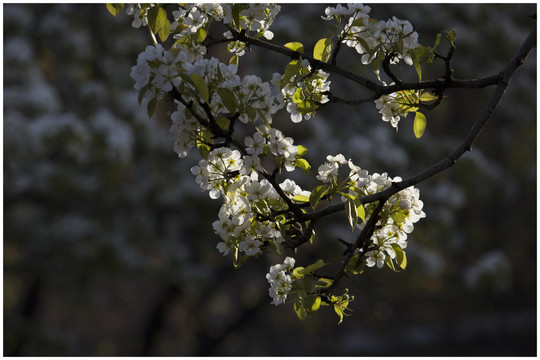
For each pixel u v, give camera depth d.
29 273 10.17
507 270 9.38
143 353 14.52
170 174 9.82
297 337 19.22
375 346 17.47
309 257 10.87
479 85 2.65
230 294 18.33
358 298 16.25
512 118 12.18
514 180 14.27
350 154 9.06
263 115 2.27
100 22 10.25
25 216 9.91
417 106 2.72
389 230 2.46
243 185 2.35
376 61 2.56
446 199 9.70
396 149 9.38
